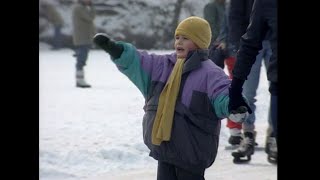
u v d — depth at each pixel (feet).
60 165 39.22
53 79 90.63
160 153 26.30
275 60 28.40
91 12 83.82
